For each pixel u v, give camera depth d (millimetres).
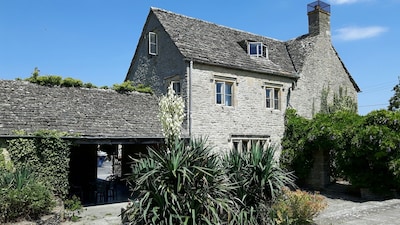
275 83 18641
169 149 7098
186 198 6578
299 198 8078
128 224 7043
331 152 18656
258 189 7859
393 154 13961
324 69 21219
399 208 10641
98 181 18297
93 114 13969
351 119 16141
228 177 7750
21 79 14586
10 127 11430
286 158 18281
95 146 19375
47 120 12477
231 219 7125
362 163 15477
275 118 18469
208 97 15930
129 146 19422
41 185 9672
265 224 7637
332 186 18469
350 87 22875
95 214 11648
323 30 21547
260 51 18906
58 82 15117
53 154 11539
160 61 17469
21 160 11117
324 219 8742
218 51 17266
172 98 7152
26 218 8820
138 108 15852
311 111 20125
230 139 16422
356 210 9969
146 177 6523
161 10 18078
